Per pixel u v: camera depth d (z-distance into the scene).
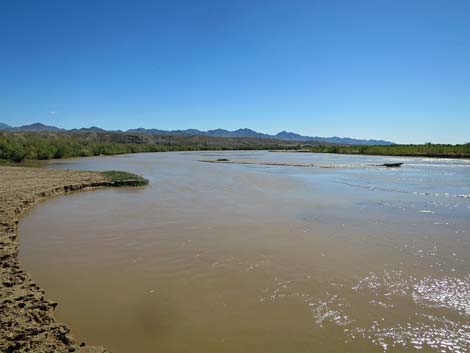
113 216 13.49
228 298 6.84
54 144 59.31
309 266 8.44
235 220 12.86
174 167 39.12
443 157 67.00
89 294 7.02
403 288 7.25
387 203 16.52
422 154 70.31
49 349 4.78
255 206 15.52
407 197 18.38
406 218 13.36
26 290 6.55
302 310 6.38
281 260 8.83
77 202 16.36
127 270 8.21
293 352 5.19
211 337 5.57
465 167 41.38
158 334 5.64
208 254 9.26
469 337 5.54
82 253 9.34
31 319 5.55
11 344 4.75
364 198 17.95
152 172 32.38
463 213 14.33
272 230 11.52
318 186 22.67
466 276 7.84
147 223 12.42
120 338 5.54
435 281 7.58
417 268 8.30
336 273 8.02
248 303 6.64
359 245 10.01
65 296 6.93
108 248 9.73
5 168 31.58
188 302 6.70
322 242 10.27
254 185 22.81
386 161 53.44
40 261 8.77
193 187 21.69
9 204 14.20
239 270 8.20
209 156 70.38
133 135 151.88
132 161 51.31
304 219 13.09
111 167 38.59
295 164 45.00
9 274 7.25
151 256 9.11
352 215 13.83
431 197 18.41
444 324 5.91
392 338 5.52
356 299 6.79
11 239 9.98
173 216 13.50
